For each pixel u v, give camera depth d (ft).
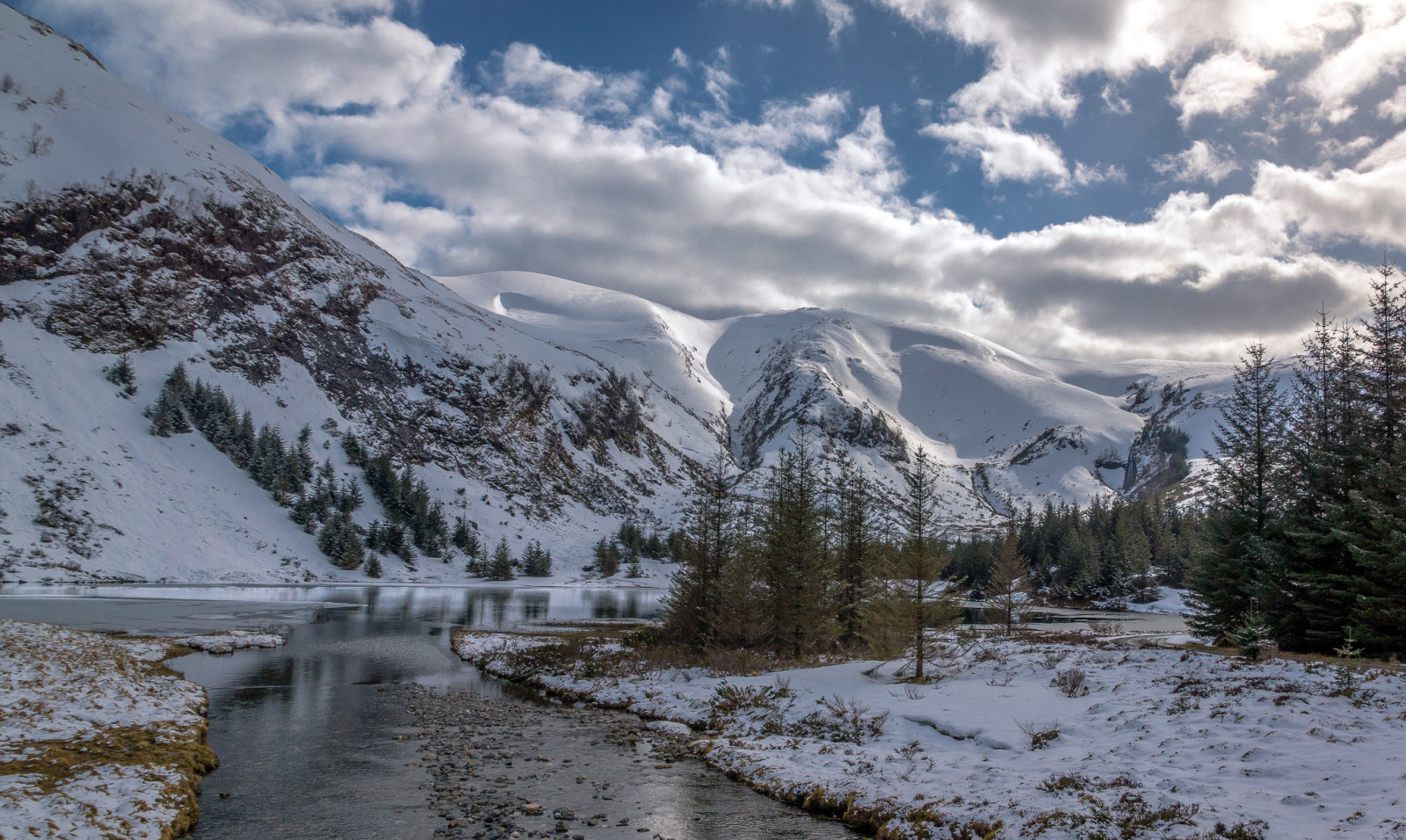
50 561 231.09
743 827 41.06
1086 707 54.24
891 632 79.51
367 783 47.88
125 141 495.82
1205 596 104.01
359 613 193.67
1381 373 91.71
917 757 49.29
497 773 50.96
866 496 134.51
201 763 49.65
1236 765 36.83
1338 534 82.12
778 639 105.81
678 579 116.16
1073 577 373.40
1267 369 104.73
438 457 465.88
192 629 135.23
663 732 66.18
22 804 34.06
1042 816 34.22
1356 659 65.62
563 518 488.02
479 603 253.65
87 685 64.49
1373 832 26.58
